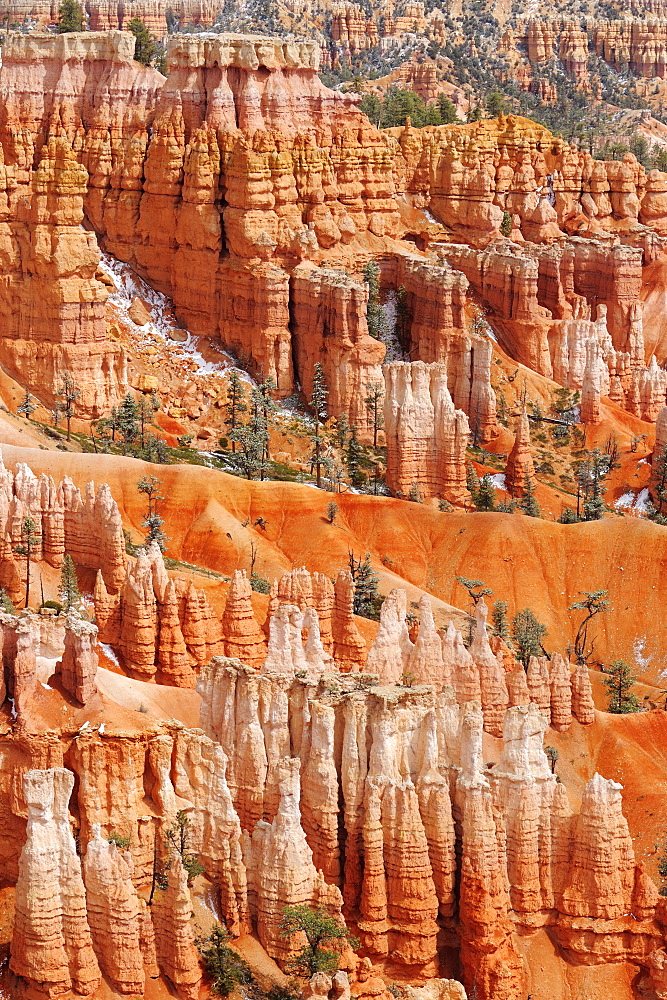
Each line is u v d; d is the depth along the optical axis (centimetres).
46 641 15988
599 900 17275
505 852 17212
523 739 17300
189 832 15575
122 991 14425
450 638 19450
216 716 16725
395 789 16475
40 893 14238
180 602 19088
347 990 15138
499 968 16500
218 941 15288
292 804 15988
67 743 14975
